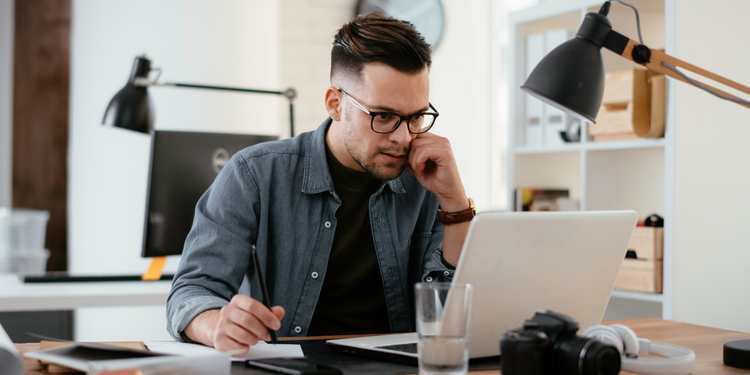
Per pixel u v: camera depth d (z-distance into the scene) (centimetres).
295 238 142
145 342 105
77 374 84
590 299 105
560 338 82
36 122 347
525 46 267
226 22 364
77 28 348
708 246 209
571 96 112
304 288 141
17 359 76
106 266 350
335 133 141
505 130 429
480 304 92
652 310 237
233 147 219
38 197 347
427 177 135
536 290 97
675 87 204
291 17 388
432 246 152
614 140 230
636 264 218
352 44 127
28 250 316
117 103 242
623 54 115
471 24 420
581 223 97
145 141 354
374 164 129
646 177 244
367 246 146
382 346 100
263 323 95
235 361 93
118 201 351
